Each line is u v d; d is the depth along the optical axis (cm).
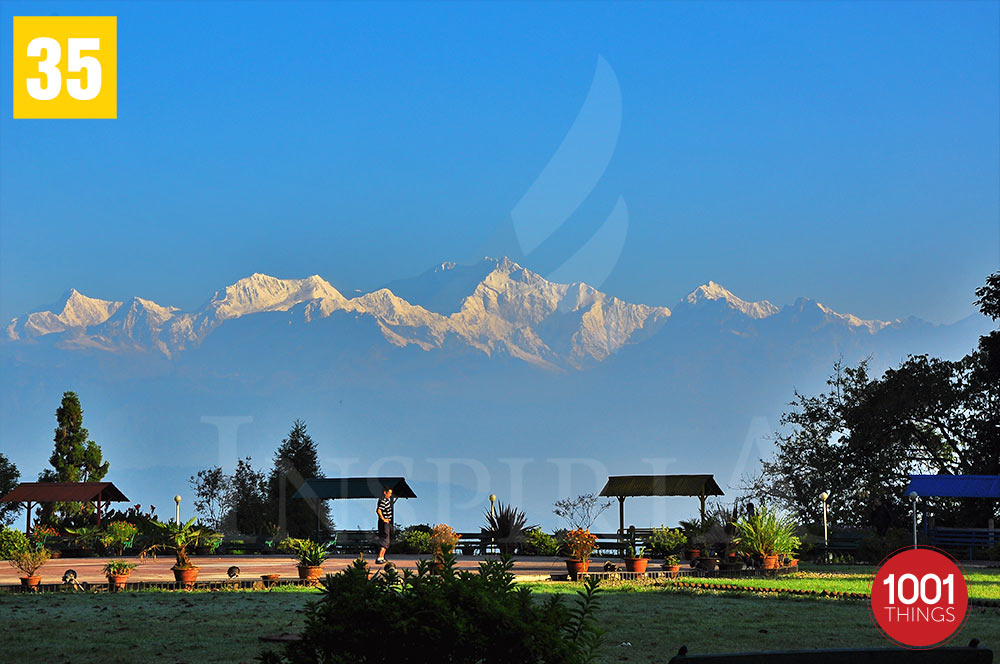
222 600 2534
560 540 4653
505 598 927
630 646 1742
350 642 903
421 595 905
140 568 3919
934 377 6384
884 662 774
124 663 1535
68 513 6022
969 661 798
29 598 2605
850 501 6469
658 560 4197
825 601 2552
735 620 2130
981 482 4909
